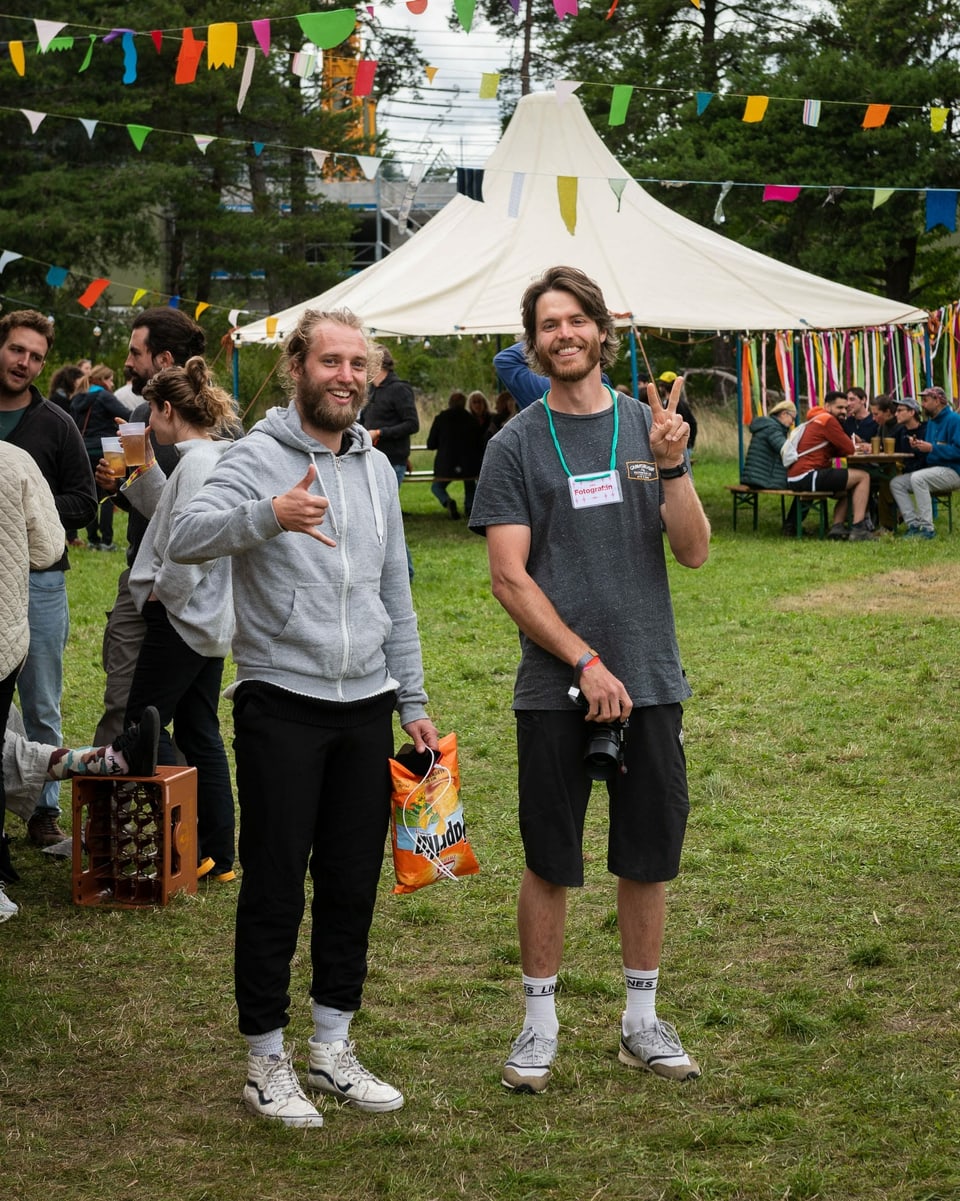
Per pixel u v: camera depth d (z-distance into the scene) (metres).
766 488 14.20
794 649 8.62
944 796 5.64
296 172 29.39
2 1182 2.89
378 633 3.27
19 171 28.47
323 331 3.20
